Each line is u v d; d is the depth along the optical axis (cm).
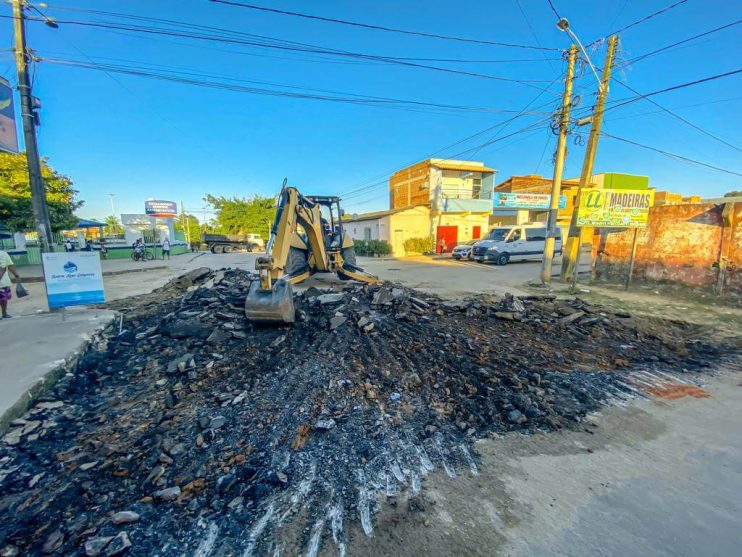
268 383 407
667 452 291
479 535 207
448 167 2439
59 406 365
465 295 968
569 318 669
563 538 205
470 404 365
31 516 222
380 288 794
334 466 271
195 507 231
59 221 2102
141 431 321
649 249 1014
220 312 636
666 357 513
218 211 4838
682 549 197
